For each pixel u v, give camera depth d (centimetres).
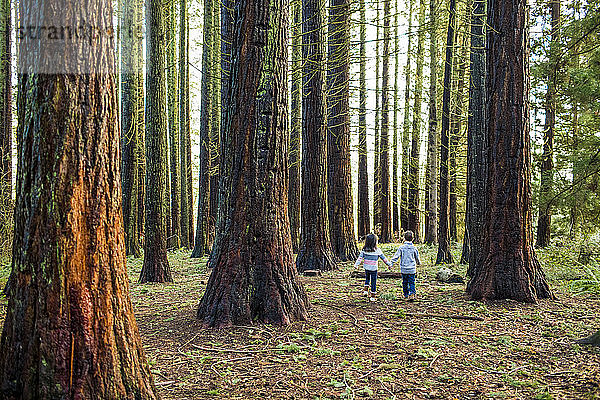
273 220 693
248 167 689
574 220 1223
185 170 2316
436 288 1026
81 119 311
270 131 690
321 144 1364
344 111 1547
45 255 301
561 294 909
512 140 862
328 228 1379
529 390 435
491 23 892
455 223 2358
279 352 557
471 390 438
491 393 429
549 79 1236
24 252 304
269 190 691
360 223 2555
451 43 1475
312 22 1329
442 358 534
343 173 1545
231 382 460
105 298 320
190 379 470
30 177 306
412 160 2619
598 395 408
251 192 688
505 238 862
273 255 690
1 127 1411
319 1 1319
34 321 299
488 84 891
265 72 689
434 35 1645
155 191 1137
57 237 302
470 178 1309
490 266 870
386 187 2614
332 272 1301
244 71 694
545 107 1312
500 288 857
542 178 1260
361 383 457
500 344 586
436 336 626
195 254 1828
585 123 1205
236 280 677
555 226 1486
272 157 692
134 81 1720
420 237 2769
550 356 532
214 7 1845
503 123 866
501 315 745
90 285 313
